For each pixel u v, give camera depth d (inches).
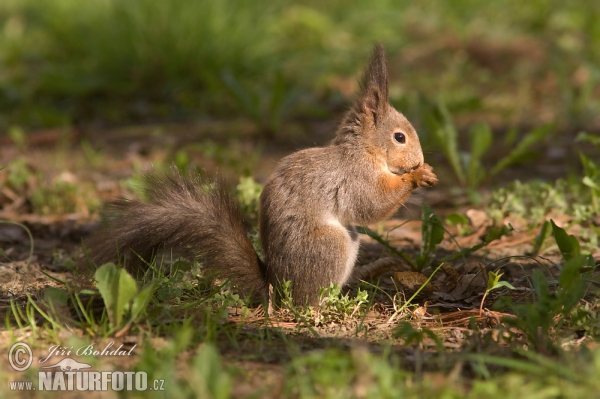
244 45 928.3
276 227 356.2
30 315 319.9
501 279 391.9
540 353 279.6
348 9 1137.4
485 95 868.6
